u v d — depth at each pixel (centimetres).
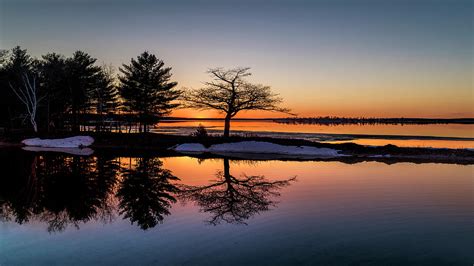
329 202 1441
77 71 5156
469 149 3266
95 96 5559
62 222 1180
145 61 4656
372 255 873
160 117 4928
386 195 1567
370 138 5006
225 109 4122
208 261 842
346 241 973
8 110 5197
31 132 4688
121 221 1189
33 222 1180
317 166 2573
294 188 1753
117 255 883
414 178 2019
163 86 4784
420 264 820
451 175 2116
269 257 865
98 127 5528
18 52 5700
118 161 2842
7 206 1399
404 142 4359
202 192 1684
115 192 1677
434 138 4988
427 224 1124
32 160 2830
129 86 4747
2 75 5209
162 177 2106
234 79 3984
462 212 1268
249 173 2255
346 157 3078
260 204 1420
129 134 4494
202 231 1076
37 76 5088
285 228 1100
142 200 1508
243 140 3903
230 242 974
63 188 1766
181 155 3281
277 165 2628
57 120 5812
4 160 2816
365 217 1216
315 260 844
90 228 1113
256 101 4044
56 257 870
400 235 1024
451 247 925
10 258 865
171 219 1212
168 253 897
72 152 3466
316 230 1075
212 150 3584
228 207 1376
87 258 863
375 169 2395
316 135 5484
